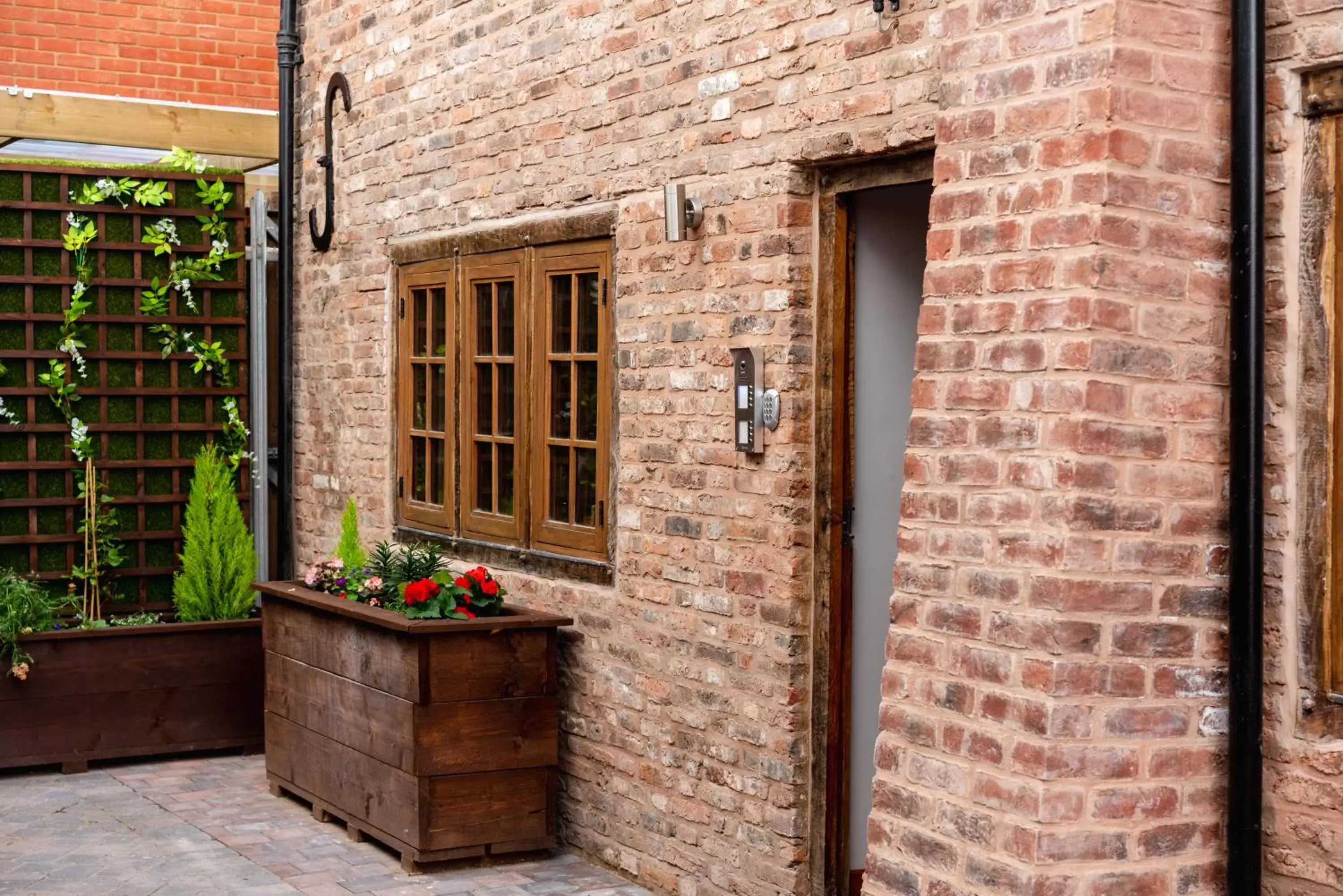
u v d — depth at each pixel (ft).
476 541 24.29
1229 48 12.64
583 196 21.25
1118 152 12.21
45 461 28.86
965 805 12.91
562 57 21.68
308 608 23.47
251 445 31.45
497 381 23.77
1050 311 12.47
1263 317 12.32
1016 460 12.67
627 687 20.51
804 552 17.69
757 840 18.20
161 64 38.75
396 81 26.32
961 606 13.07
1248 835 12.34
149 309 29.35
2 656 25.98
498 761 20.72
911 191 18.19
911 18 15.84
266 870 20.74
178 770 26.81
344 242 28.32
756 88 17.95
